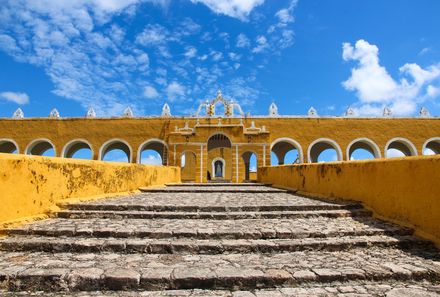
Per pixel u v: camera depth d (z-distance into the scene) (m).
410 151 25.22
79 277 3.02
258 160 22.69
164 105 26.19
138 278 3.03
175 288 3.02
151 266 3.38
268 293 2.91
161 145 29.23
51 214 5.67
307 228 4.76
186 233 4.41
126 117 25.86
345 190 7.30
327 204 6.68
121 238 4.34
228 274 3.11
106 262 3.51
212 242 4.13
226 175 34.09
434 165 4.32
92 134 25.77
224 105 26.06
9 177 4.78
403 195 5.04
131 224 5.05
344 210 6.13
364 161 6.46
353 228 4.79
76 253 3.88
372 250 4.11
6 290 2.99
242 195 9.89
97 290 2.99
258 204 6.75
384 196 5.64
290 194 10.30
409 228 4.71
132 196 9.27
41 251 3.94
